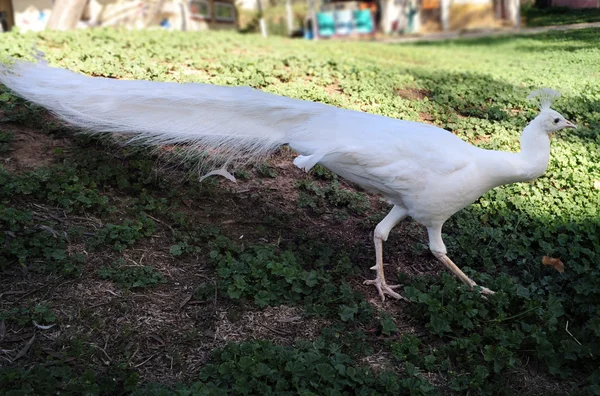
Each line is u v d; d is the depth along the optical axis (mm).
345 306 1765
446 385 1594
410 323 1821
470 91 3787
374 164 1813
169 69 3525
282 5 10500
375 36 8695
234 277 1785
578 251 2141
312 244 2104
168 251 1932
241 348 1541
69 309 1630
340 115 1898
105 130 1930
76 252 1822
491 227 2379
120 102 1921
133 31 5332
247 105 1909
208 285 1777
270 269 1857
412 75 4258
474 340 1693
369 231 2297
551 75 4363
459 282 2002
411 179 1799
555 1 5188
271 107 1903
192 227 2043
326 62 4340
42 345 1513
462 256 2174
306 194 2436
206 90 1971
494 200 2535
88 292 1696
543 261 2074
